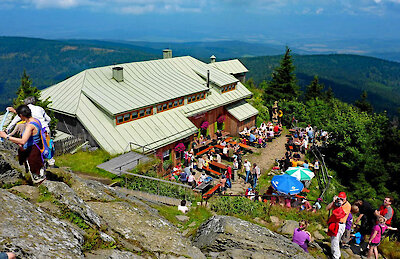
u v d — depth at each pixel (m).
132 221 7.12
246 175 23.06
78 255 4.64
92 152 20.78
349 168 28.66
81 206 6.15
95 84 26.08
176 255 6.40
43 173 6.27
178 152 26.66
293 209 14.19
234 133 35.09
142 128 24.33
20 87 21.94
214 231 7.88
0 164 6.21
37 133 5.97
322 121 40.78
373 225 9.82
